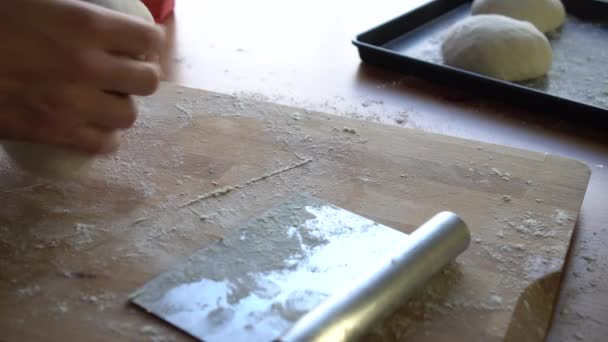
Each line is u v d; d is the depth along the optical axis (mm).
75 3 506
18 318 471
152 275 515
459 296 507
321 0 1249
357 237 554
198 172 651
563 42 1111
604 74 990
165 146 689
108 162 659
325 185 638
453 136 733
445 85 921
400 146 704
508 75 954
